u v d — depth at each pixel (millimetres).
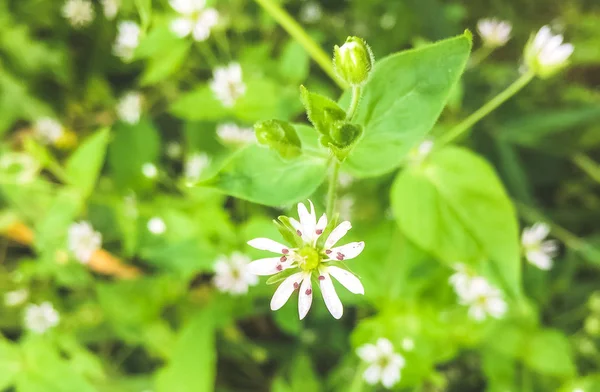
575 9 131
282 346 105
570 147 116
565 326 99
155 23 86
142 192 104
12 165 92
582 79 129
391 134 57
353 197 99
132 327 97
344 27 124
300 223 50
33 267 104
